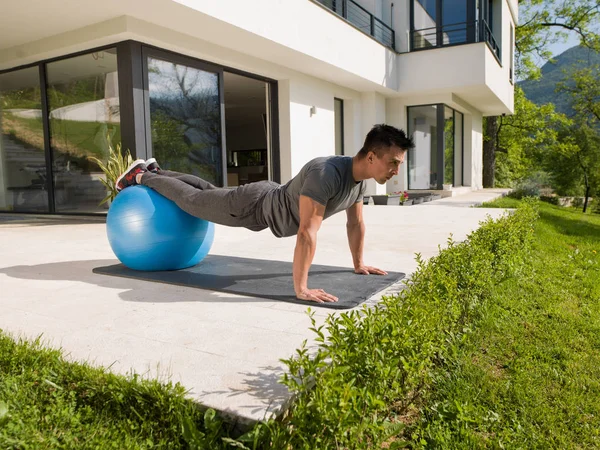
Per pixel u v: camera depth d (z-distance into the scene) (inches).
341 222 273.0
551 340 105.7
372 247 179.5
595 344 105.8
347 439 54.5
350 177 108.5
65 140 294.2
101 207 281.9
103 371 67.2
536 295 141.5
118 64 259.0
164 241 129.2
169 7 229.3
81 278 130.0
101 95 272.5
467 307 108.2
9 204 335.3
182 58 287.4
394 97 519.8
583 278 170.9
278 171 388.5
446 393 77.9
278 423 56.6
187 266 139.9
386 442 66.5
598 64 1051.3
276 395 62.1
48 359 71.8
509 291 138.4
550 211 491.5
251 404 59.7
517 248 176.2
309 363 57.2
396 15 484.1
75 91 284.4
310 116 404.8
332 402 52.2
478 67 443.2
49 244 191.3
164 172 137.9
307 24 326.6
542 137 993.5
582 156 1132.5
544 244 237.5
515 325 112.4
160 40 259.4
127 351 77.3
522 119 978.7
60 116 294.2
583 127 1130.0
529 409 76.4
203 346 79.4
